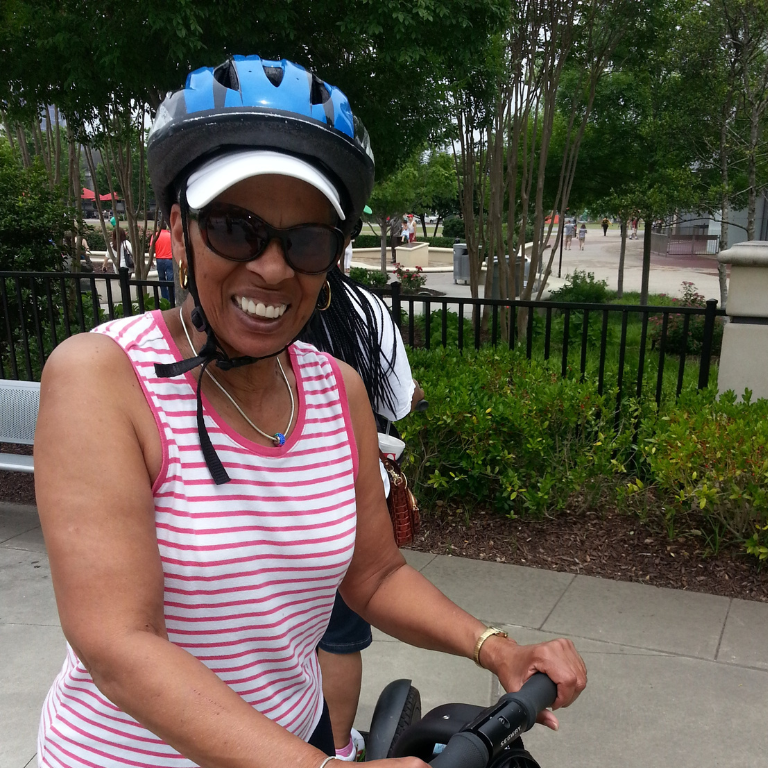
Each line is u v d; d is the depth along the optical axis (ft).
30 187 22.90
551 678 3.60
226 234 3.19
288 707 3.82
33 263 22.26
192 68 14.43
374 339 6.80
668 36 29.25
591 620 10.55
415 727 4.05
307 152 3.25
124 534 2.98
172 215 3.55
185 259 3.44
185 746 2.78
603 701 8.82
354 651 7.09
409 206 66.18
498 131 26.73
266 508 3.44
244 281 3.26
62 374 3.15
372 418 4.22
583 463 13.23
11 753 7.95
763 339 14.53
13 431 13.67
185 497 3.27
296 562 3.54
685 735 8.27
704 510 12.18
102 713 3.45
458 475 13.46
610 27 26.96
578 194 36.86
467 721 3.97
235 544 3.33
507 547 12.73
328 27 15.74
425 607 4.20
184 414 3.31
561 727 8.39
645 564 12.09
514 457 13.42
